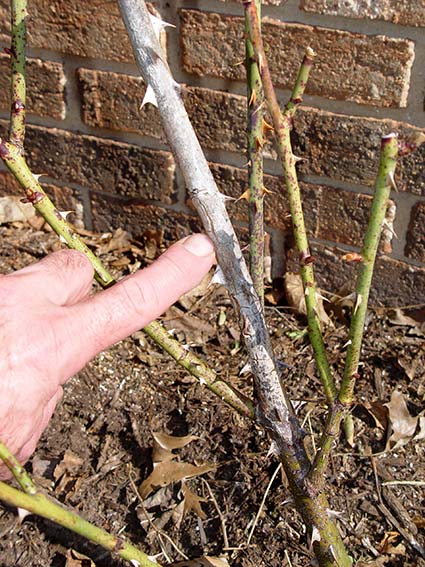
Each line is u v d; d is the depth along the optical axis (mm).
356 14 577
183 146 371
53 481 575
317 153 646
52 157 771
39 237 792
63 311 318
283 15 604
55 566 533
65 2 677
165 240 768
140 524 550
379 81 593
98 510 560
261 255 413
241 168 683
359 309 341
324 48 599
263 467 567
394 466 572
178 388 633
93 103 718
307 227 688
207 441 589
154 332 410
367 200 647
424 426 590
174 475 559
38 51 717
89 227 802
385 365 645
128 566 530
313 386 628
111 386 634
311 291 388
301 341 674
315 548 457
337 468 571
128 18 351
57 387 323
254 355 409
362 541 531
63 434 604
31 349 307
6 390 302
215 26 628
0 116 780
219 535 540
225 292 719
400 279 677
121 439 603
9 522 553
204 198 378
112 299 324
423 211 634
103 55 689
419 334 667
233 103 655
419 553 522
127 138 727
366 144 621
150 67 358
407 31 568
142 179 739
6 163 370
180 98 367
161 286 334
